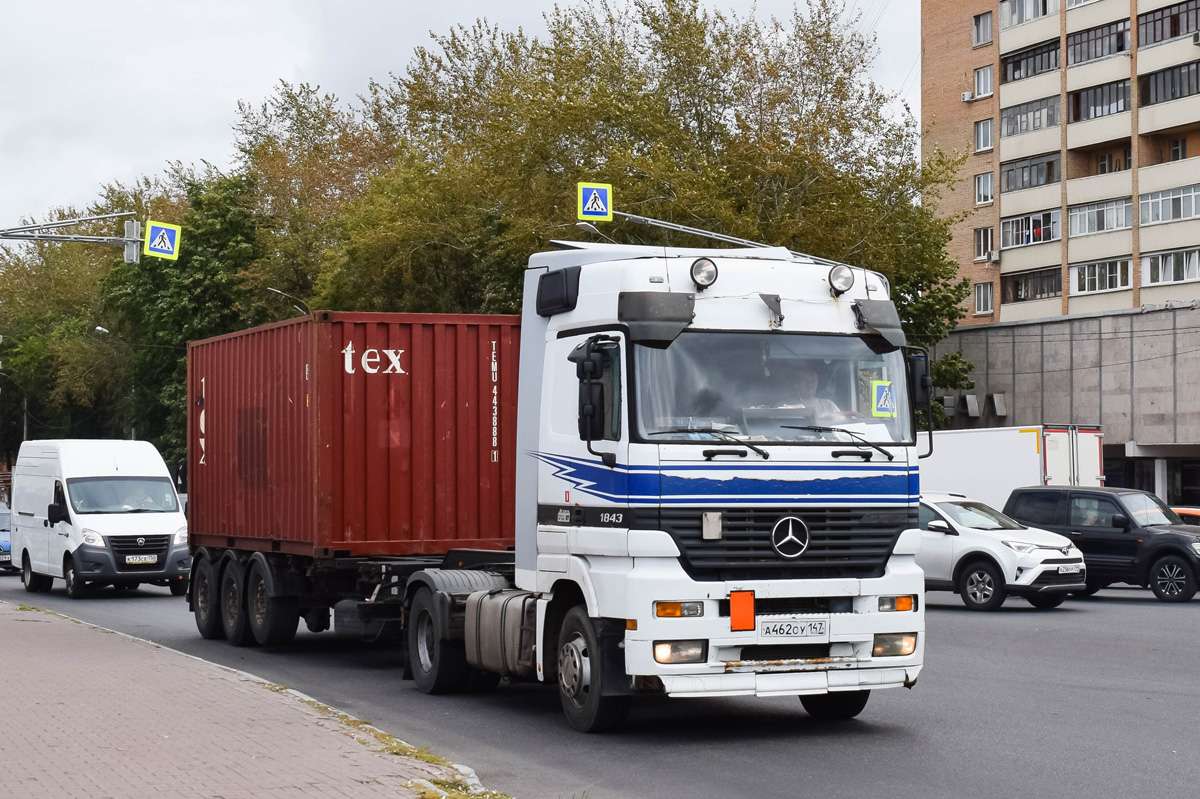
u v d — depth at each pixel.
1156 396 46.00
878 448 9.95
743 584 9.50
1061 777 8.55
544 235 38.69
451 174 46.72
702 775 8.66
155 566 26.78
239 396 17.27
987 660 15.06
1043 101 60.41
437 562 14.47
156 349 63.81
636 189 36.66
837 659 9.73
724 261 9.90
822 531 9.75
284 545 15.70
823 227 37.38
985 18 64.00
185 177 69.75
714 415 9.63
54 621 19.08
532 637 10.95
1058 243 59.44
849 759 9.20
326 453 14.70
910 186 39.78
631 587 9.45
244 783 7.58
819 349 10.01
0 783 7.59
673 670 9.38
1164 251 54.59
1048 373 49.66
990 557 22.41
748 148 38.28
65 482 27.27
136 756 8.43
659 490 9.45
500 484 15.38
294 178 58.00
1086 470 30.84
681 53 40.00
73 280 83.38
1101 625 19.31
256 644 17.45
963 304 64.56
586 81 40.41
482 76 53.41
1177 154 55.69
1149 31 55.41
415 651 12.98
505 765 9.04
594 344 9.66
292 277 56.69
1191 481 45.66
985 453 31.45
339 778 7.72
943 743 9.83
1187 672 13.96
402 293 48.59
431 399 15.16
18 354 84.31
